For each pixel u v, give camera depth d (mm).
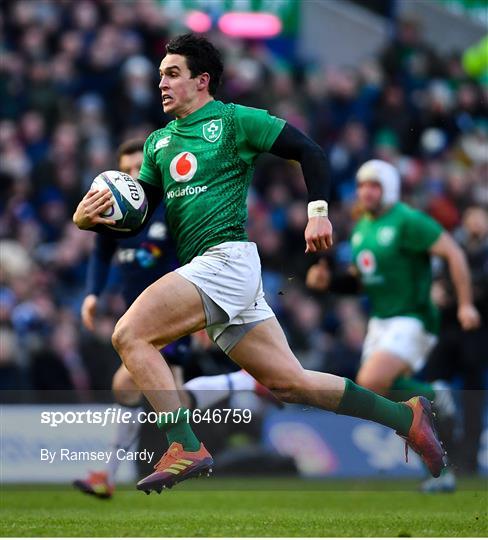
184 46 21734
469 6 82125
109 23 67250
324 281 35250
